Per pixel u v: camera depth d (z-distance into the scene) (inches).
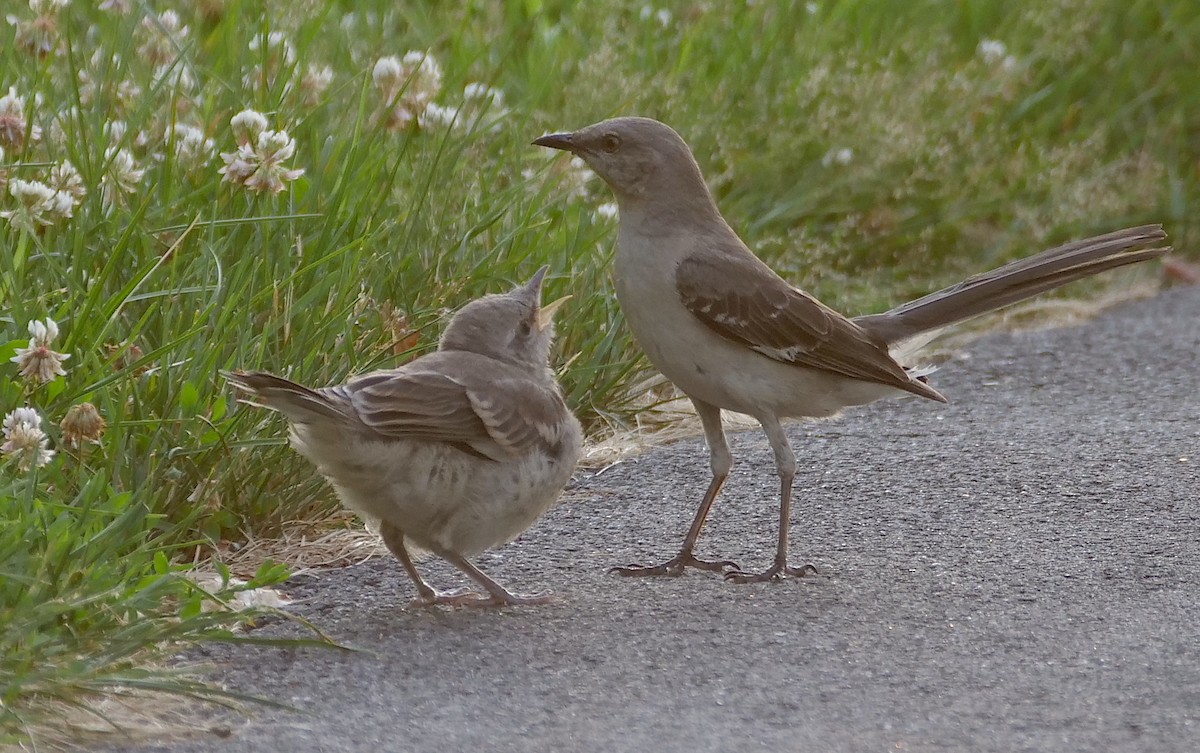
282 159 445.4
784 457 417.4
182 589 337.4
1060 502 436.8
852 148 684.1
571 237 553.0
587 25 728.3
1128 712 291.3
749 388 418.6
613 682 311.9
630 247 426.9
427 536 360.5
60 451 379.2
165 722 291.0
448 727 287.9
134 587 326.0
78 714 291.3
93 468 387.5
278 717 293.4
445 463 349.4
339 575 392.2
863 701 298.7
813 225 665.0
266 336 418.3
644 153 423.8
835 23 771.4
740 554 411.2
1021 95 787.4
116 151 459.5
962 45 808.3
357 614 363.3
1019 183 724.0
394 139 553.9
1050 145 767.1
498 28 703.1
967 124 726.5
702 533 429.1
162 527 393.7
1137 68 817.5
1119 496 440.1
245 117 446.6
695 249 421.1
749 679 312.3
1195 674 310.7
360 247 462.3
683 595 374.3
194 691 296.2
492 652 331.6
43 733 283.4
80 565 325.4
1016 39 801.6
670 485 468.8
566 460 375.6
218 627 335.0
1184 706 294.0
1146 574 378.3
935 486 455.2
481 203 538.6
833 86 705.6
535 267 528.1
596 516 443.5
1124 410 538.3
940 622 346.9
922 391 436.5
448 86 599.8
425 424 344.5
